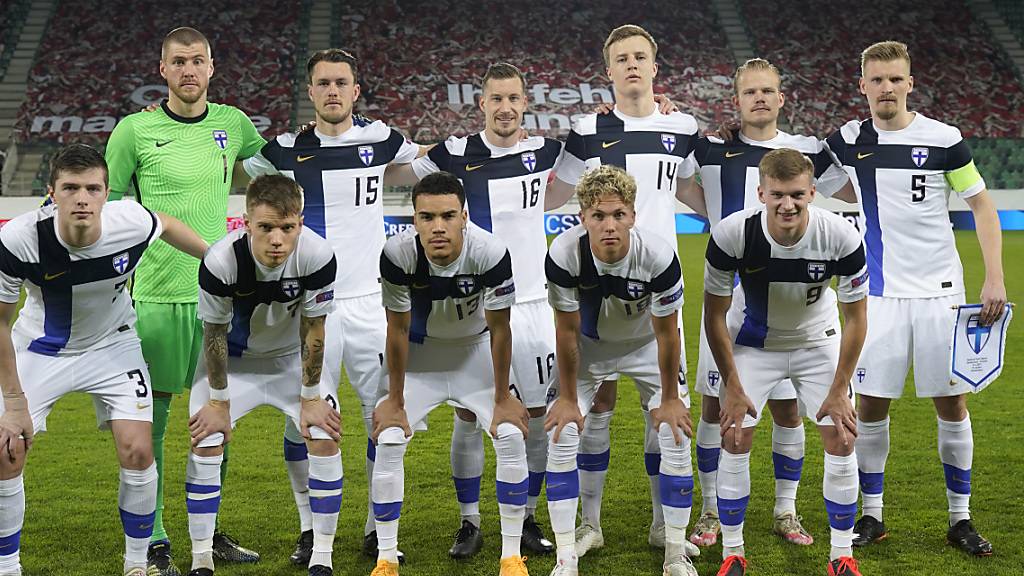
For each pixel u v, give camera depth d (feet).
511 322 13.75
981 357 13.01
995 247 13.39
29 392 11.62
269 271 11.41
